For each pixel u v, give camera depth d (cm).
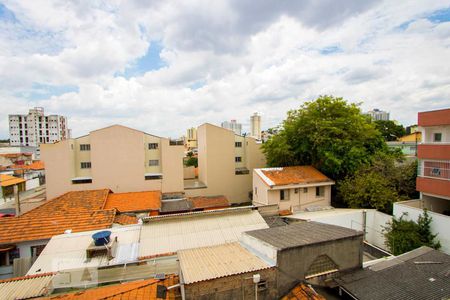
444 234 1457
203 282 771
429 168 1736
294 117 2761
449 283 925
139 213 2286
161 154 3097
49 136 10750
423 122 1764
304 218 1762
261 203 2258
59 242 1320
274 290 867
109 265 1123
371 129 2508
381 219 1811
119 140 2897
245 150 3744
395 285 916
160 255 1223
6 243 1434
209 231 1470
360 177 2139
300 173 2373
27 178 4150
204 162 3462
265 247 944
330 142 2336
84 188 2844
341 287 920
